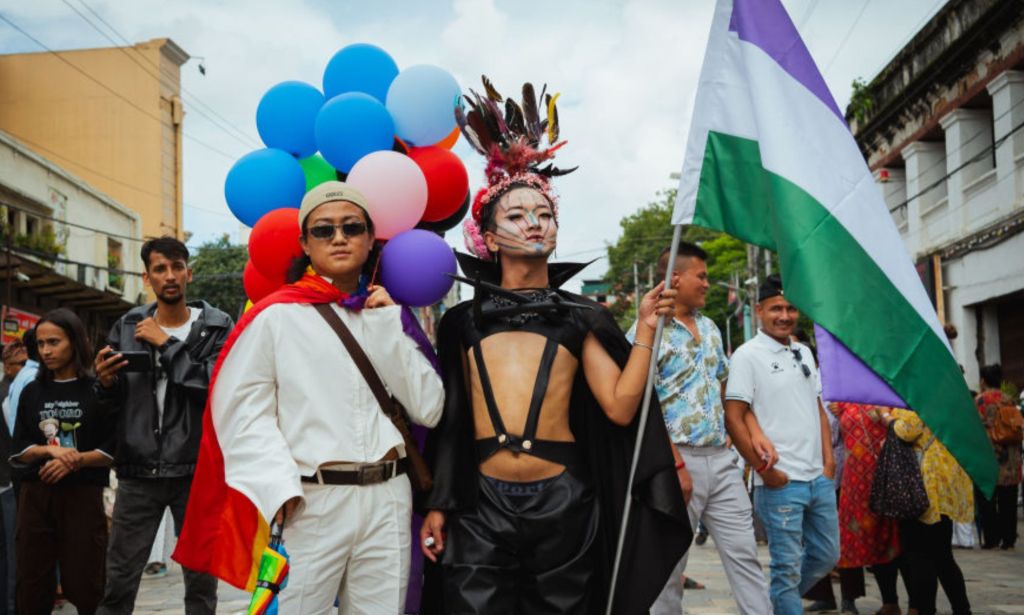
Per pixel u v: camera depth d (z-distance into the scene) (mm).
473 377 3754
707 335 5059
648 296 3725
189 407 4754
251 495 3205
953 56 16828
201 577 4672
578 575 3588
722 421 4922
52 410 5199
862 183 3865
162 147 29031
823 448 5465
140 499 4680
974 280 16750
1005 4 14938
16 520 5559
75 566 5082
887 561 6238
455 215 4348
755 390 5188
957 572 5859
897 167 21125
